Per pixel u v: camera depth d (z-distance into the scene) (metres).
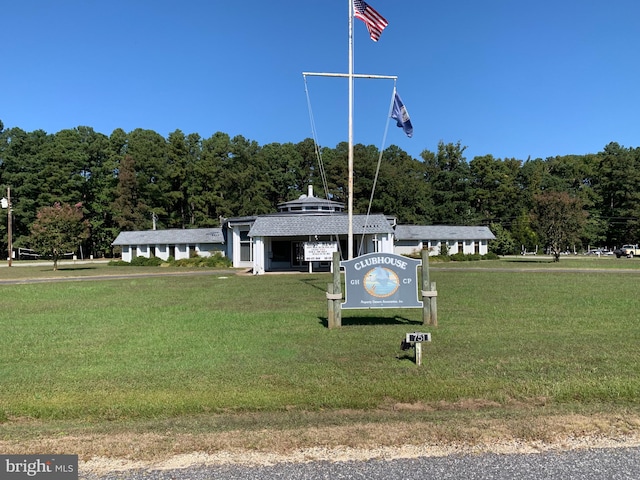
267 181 77.44
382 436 4.18
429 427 4.38
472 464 3.65
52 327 10.59
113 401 5.67
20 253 66.75
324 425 4.62
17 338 9.39
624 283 19.23
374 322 10.59
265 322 10.78
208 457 3.83
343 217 32.72
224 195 75.25
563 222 41.47
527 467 3.60
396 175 75.31
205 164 73.69
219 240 47.22
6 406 5.54
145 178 70.38
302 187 82.56
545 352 7.61
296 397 5.70
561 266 33.56
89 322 11.22
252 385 6.16
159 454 3.90
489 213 82.00
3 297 16.78
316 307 13.23
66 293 18.06
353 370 6.73
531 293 15.84
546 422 4.46
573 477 3.44
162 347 8.44
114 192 68.81
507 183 82.06
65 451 3.98
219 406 5.49
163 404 5.54
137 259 45.25
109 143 73.88
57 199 66.25
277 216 32.34
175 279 25.17
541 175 86.31
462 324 10.16
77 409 5.43
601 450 3.89
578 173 90.12
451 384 6.04
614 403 5.41
